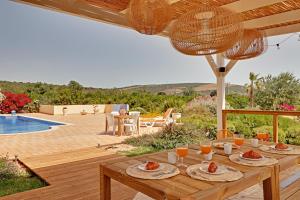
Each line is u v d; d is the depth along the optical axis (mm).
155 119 9875
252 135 5273
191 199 1362
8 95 15555
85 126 9922
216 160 2145
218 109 5945
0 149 5586
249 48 3488
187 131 6680
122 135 7637
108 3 3879
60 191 3035
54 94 17750
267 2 3738
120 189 3062
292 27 4910
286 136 4715
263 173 1856
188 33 2438
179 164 2012
